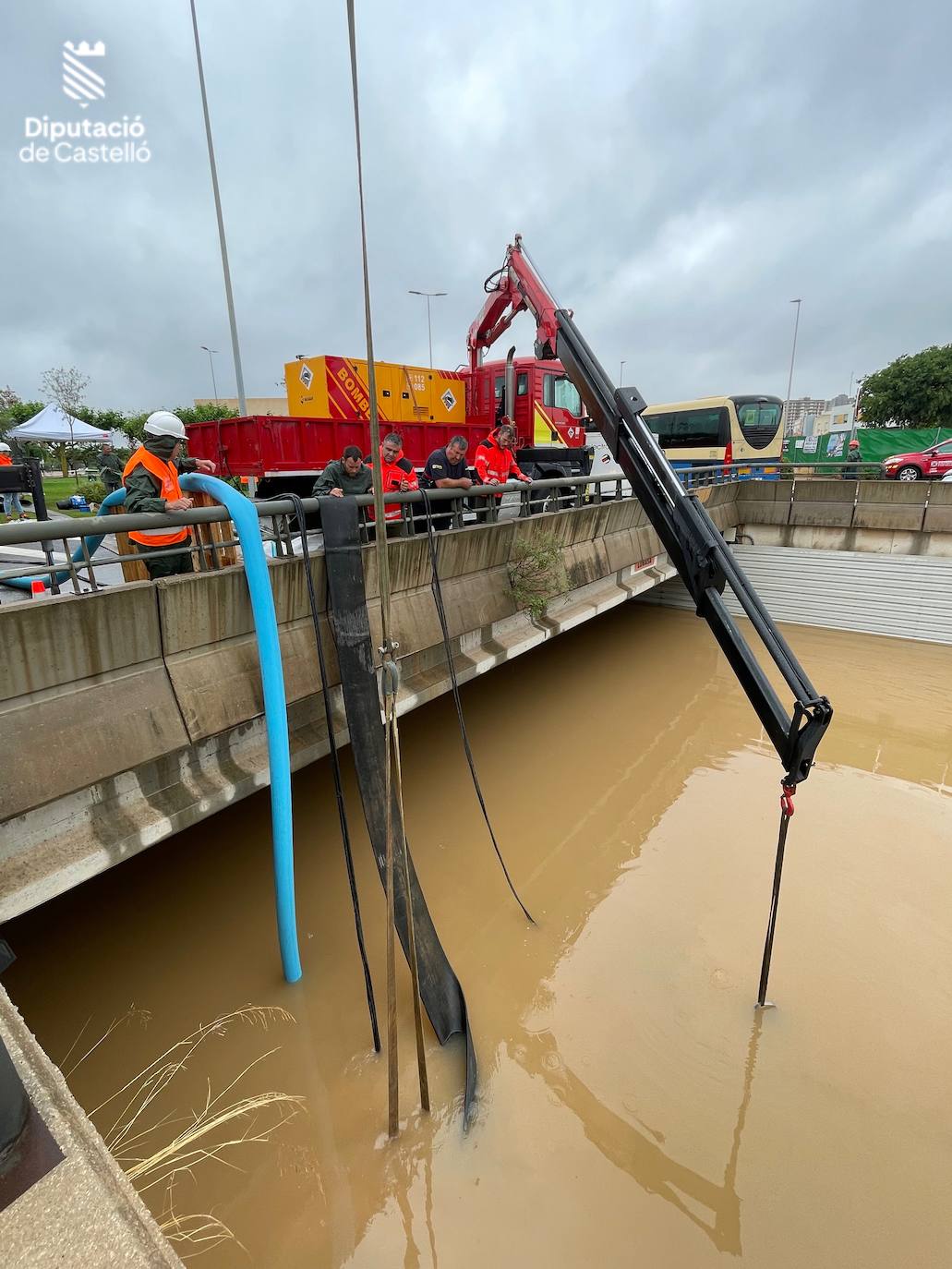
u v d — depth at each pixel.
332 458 7.97
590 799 5.43
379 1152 2.64
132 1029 3.13
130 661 2.81
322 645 3.59
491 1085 2.95
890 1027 3.32
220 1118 2.53
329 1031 3.16
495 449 5.89
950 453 15.82
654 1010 3.40
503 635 5.57
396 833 3.29
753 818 5.25
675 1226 2.43
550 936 3.91
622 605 11.34
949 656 8.92
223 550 4.47
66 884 2.57
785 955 3.78
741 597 2.69
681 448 16.23
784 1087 2.99
